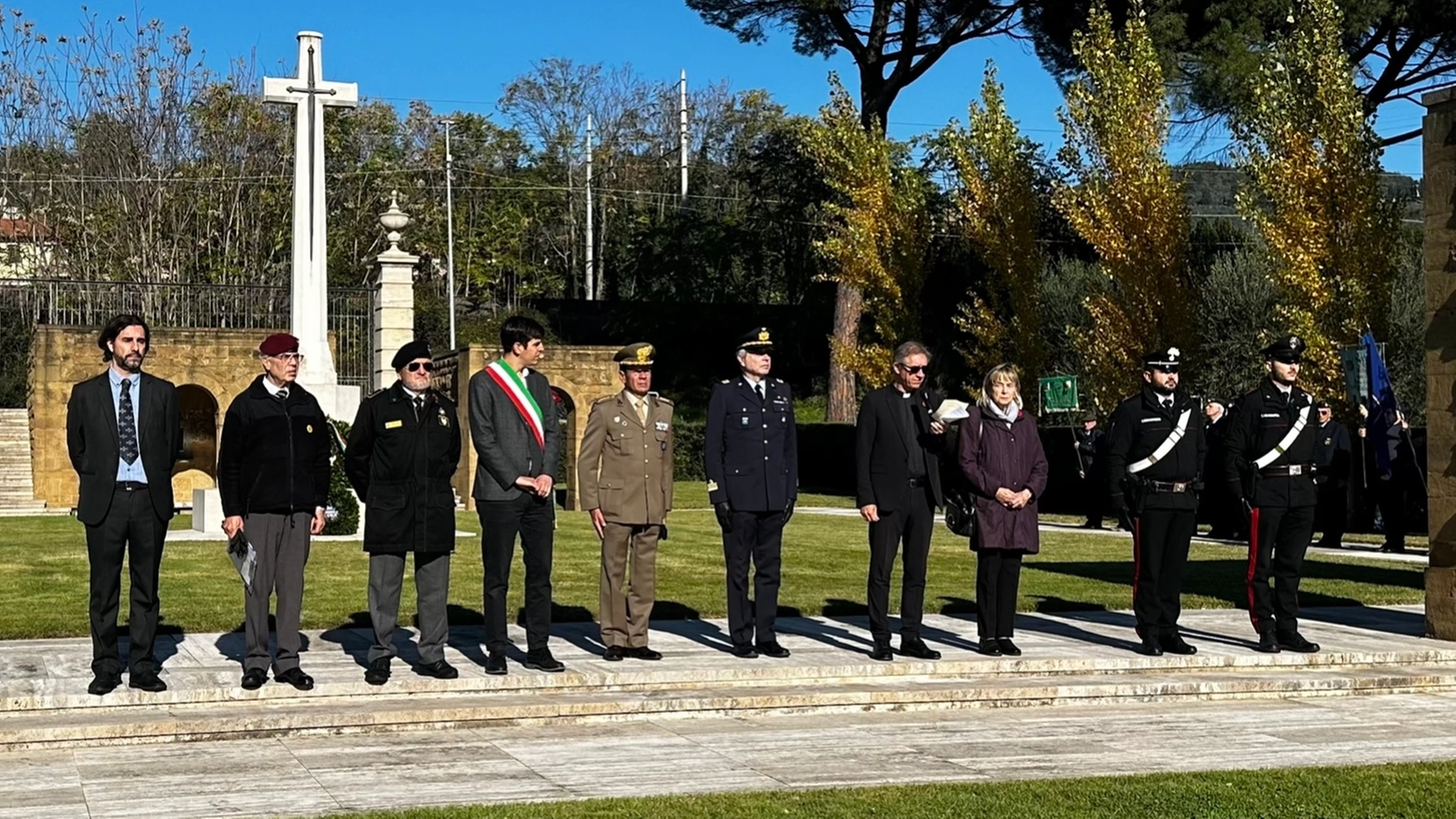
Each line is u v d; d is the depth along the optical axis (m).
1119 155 30.48
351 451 9.55
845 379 44.38
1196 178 51.72
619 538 10.48
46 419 32.62
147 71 47.59
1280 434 11.23
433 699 9.30
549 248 68.25
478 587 15.04
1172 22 31.62
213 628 11.93
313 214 22.44
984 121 36.00
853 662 10.34
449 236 48.38
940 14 40.16
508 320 10.30
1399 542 21.47
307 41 22.30
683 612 13.39
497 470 9.86
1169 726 9.00
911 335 39.03
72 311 37.41
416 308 52.94
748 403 10.80
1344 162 26.03
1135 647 11.35
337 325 34.22
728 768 7.66
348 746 8.23
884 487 10.64
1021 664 10.48
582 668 10.04
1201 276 41.00
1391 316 32.66
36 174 46.56
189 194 47.28
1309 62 26.47
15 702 8.71
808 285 55.78
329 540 20.80
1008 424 10.85
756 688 9.82
